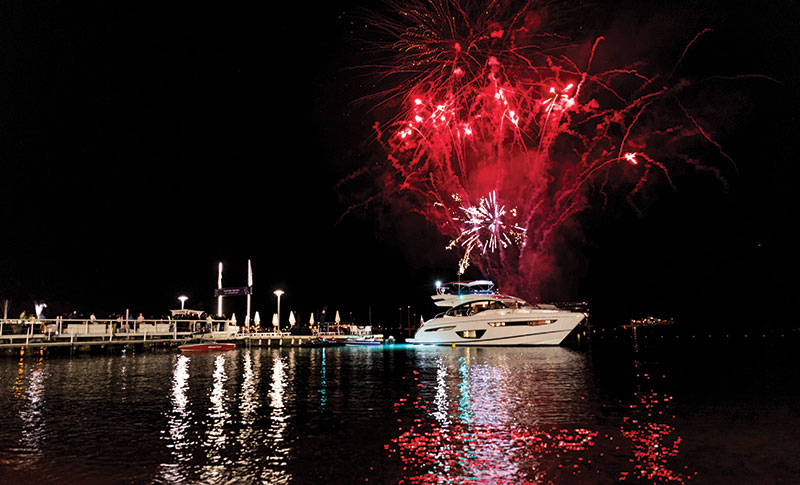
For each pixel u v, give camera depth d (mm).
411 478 11453
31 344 45250
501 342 54812
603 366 35438
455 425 16250
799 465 12156
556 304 57000
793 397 21172
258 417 17719
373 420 17078
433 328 58594
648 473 11664
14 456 13086
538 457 12828
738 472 11703
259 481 11344
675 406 19219
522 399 20953
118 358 46625
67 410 19047
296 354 54219
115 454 13289
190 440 14602
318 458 12875
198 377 30047
